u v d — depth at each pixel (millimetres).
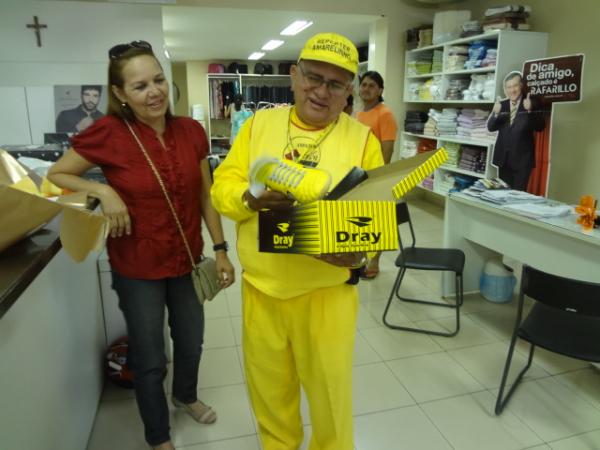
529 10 4004
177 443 1739
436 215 5246
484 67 4152
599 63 3590
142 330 1450
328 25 5945
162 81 1292
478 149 4496
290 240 921
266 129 1208
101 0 3580
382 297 3039
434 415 1901
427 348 2408
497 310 2836
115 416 1856
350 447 1392
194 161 1435
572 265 2086
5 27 3209
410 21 5430
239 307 2906
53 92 3162
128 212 1334
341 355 1258
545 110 3195
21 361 1102
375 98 3273
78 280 1678
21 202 919
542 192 3326
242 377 2160
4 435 978
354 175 977
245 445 1733
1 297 849
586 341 1713
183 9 4871
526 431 1815
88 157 1283
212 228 1571
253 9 4898
